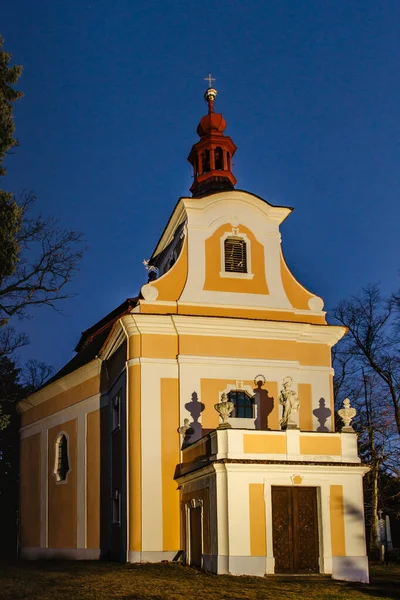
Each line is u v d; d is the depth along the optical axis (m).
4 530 45.59
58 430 34.88
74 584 19.11
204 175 32.19
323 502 22.14
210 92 33.69
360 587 20.06
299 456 22.30
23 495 38.41
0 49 26.17
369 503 39.84
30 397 38.44
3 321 27.08
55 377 38.50
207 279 28.00
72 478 32.75
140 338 26.50
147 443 25.62
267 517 21.44
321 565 21.84
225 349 27.05
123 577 20.41
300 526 22.00
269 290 28.47
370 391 40.44
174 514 25.25
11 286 28.19
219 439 21.92
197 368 26.55
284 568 21.52
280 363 27.47
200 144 32.88
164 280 27.66
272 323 27.48
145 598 16.92
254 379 27.06
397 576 25.06
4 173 25.89
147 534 24.84
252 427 26.53
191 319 26.64
